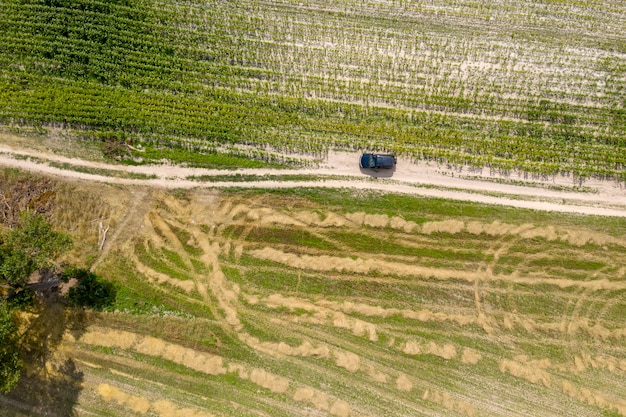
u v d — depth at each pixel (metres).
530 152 25.19
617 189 25.03
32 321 23.48
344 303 24.12
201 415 22.95
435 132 25.45
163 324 23.66
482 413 23.08
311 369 23.53
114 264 23.98
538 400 23.19
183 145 25.09
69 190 24.22
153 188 24.59
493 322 23.94
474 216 24.73
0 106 24.64
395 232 24.58
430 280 24.28
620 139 25.36
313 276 24.34
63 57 25.33
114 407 23.02
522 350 23.70
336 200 24.88
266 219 24.61
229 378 23.36
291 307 24.03
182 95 25.62
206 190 24.73
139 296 23.86
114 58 25.58
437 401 23.22
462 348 23.73
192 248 24.36
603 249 24.39
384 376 23.47
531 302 24.06
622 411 22.98
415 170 25.23
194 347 23.58
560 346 23.70
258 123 25.41
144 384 23.25
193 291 23.95
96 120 24.80
